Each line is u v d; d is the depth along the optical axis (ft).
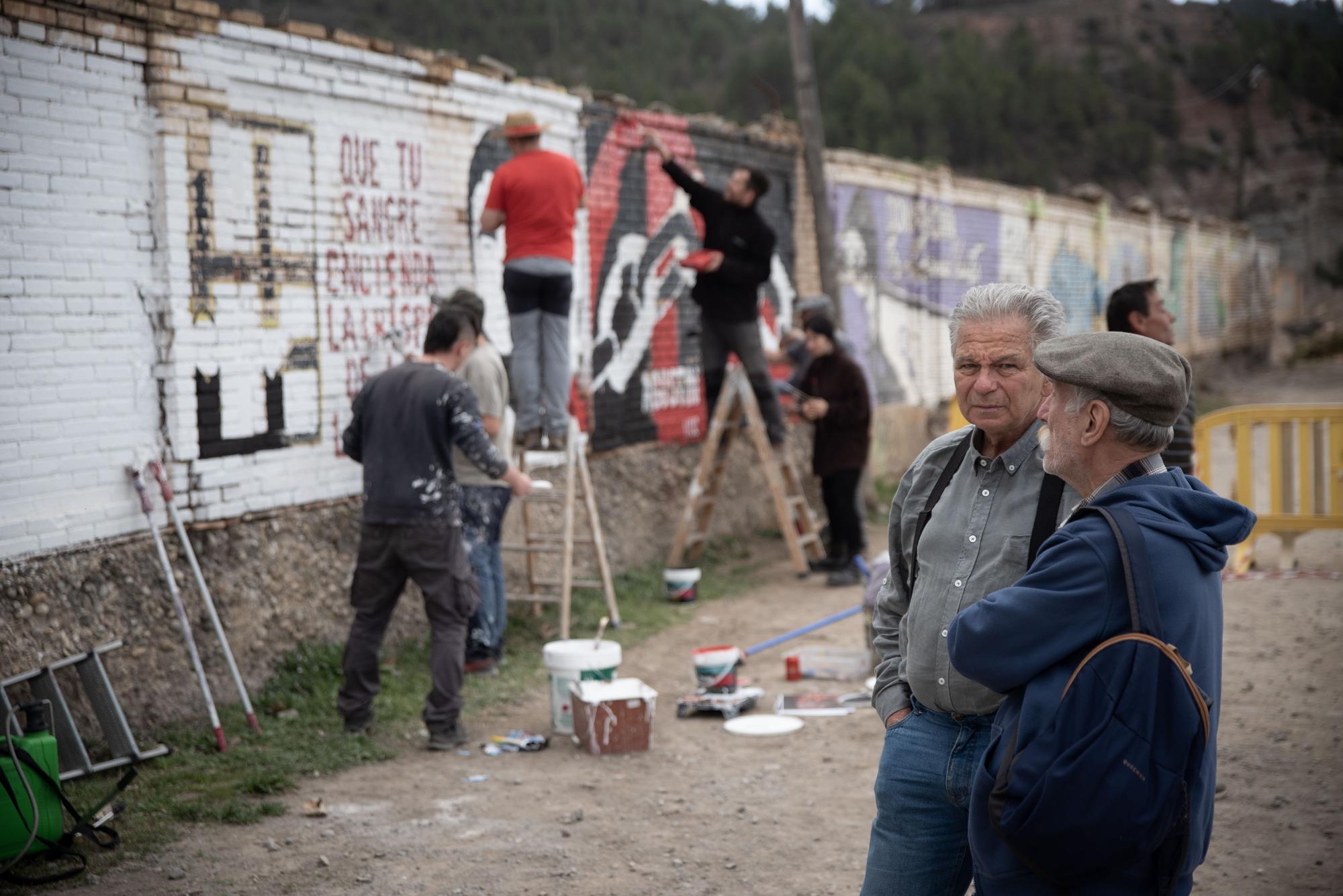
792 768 17.87
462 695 21.66
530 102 28.12
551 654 19.76
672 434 34.53
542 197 25.25
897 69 287.89
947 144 272.72
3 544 16.80
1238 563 31.71
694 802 16.52
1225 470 51.06
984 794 7.40
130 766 15.52
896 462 48.55
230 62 20.36
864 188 45.50
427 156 25.12
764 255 31.24
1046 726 7.06
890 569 9.69
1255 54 361.10
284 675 21.06
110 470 18.57
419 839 15.17
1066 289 68.80
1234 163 322.14
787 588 31.53
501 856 14.66
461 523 20.07
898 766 8.90
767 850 14.80
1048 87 307.37
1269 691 20.58
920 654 8.75
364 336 23.49
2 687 15.74
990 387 8.48
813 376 32.35
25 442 17.29
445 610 18.74
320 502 22.44
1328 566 31.65
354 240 23.21
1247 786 16.43
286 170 21.61
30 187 17.35
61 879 13.71
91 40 18.16
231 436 20.57
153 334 19.34
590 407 30.37
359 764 18.06
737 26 339.57
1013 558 8.38
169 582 18.21
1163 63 398.01
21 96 17.19
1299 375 111.14
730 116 268.41
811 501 42.19
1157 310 17.61
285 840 15.12
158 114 19.22
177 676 19.12
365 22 214.28
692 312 35.58
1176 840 6.91
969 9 472.03
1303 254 224.94
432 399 18.43
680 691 22.24
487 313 27.04
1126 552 7.07
